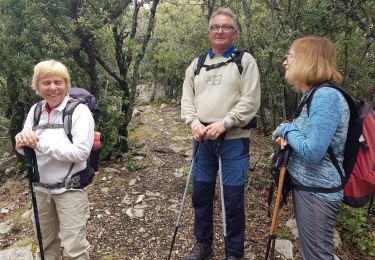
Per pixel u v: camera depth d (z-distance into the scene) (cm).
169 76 1605
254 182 533
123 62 598
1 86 666
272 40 559
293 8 536
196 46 1028
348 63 541
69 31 527
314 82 240
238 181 323
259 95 313
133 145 718
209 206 345
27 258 375
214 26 311
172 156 676
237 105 306
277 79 631
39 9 512
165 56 1430
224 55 319
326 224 238
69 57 607
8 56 548
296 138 236
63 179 273
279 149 258
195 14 1091
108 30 566
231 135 319
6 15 540
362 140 241
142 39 652
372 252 409
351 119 235
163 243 393
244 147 322
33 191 273
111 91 618
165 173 581
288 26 558
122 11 562
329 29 460
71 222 276
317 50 238
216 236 398
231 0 600
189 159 656
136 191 515
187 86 340
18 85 600
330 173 235
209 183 337
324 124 221
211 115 314
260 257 369
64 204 276
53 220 296
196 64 336
